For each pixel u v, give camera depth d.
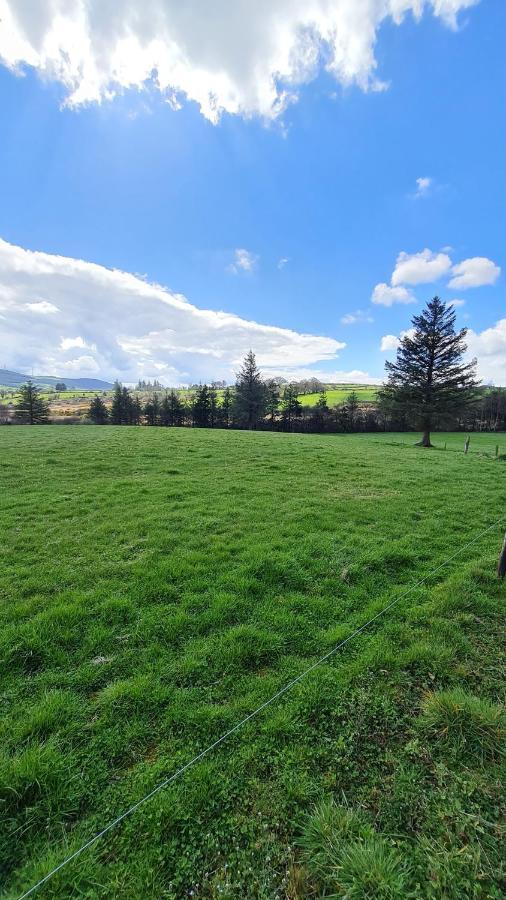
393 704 3.23
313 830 2.26
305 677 3.55
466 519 8.81
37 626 4.20
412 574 5.87
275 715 3.10
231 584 5.29
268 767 2.68
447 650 3.84
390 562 6.25
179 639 4.11
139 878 2.07
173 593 5.05
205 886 2.04
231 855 2.17
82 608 4.59
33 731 2.92
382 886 1.95
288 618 4.50
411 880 2.02
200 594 5.04
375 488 11.60
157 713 3.13
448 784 2.54
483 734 2.88
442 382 33.62
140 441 19.61
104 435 22.00
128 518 8.16
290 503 9.46
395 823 2.32
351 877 2.02
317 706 3.21
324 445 21.73
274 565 5.84
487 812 2.36
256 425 63.69
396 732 2.97
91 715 3.11
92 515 8.34
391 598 5.04
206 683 3.50
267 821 2.34
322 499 9.98
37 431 23.95
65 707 3.15
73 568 5.76
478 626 4.40
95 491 10.27
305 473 13.40
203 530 7.48
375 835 2.24
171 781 2.57
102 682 3.50
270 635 4.15
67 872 2.08
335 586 5.35
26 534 7.16
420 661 3.74
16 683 3.46
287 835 2.28
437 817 2.34
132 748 2.83
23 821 2.36
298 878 2.05
